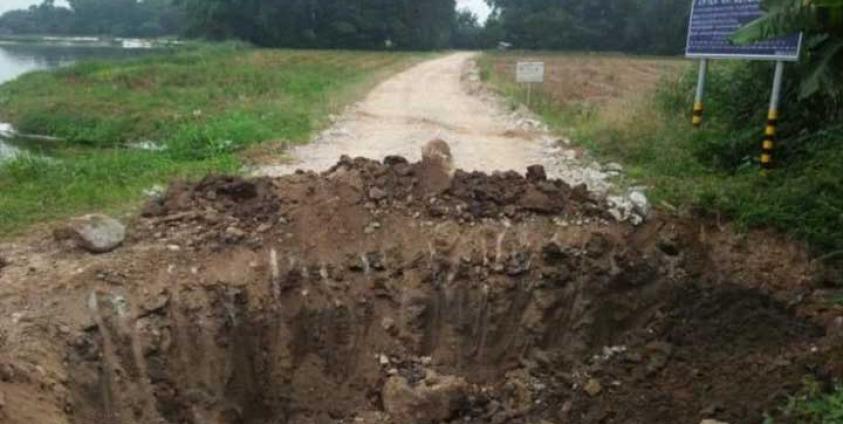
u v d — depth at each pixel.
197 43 55.31
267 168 10.40
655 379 6.26
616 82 28.80
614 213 7.64
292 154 11.42
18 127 20.86
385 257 6.91
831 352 5.88
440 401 5.88
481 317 6.75
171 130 16.30
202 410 5.62
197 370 5.80
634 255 7.22
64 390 4.90
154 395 5.45
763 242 7.29
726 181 8.52
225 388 5.87
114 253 6.39
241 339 6.13
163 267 6.25
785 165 8.73
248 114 15.47
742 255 7.22
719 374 6.10
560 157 11.05
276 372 6.19
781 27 7.36
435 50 71.62
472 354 6.64
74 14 93.56
